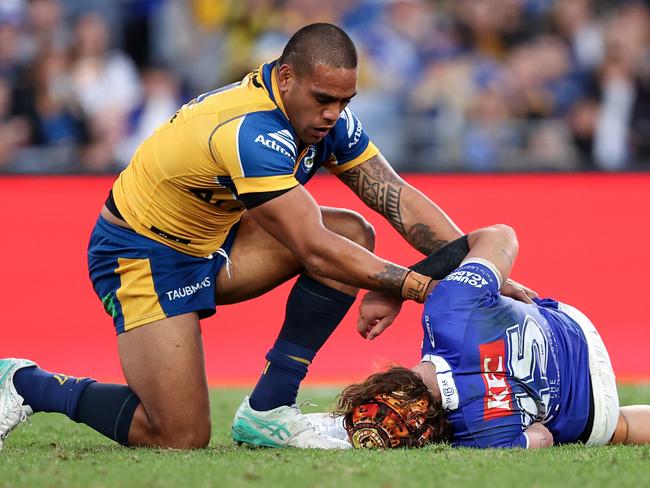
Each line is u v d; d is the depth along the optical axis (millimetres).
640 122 44438
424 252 16344
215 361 26922
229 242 16156
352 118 16234
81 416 15102
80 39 43719
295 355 15188
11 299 31109
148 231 15352
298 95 14117
